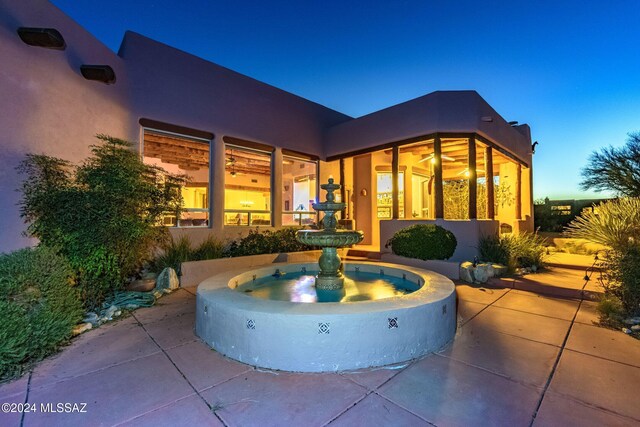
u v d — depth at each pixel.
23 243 3.86
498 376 2.46
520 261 6.80
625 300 3.83
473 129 7.40
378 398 2.14
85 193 3.80
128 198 4.14
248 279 4.95
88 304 4.01
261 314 2.68
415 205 13.84
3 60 3.74
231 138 7.97
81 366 2.65
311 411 1.99
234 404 2.07
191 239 7.12
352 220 10.00
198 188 10.51
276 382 2.38
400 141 8.44
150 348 3.04
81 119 4.98
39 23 4.22
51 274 3.14
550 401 2.09
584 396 2.16
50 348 2.90
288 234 8.19
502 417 1.92
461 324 3.73
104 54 5.55
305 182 10.77
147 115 6.48
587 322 3.77
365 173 10.82
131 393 2.21
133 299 4.49
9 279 2.75
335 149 10.16
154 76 6.62
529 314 4.10
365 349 2.65
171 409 2.01
